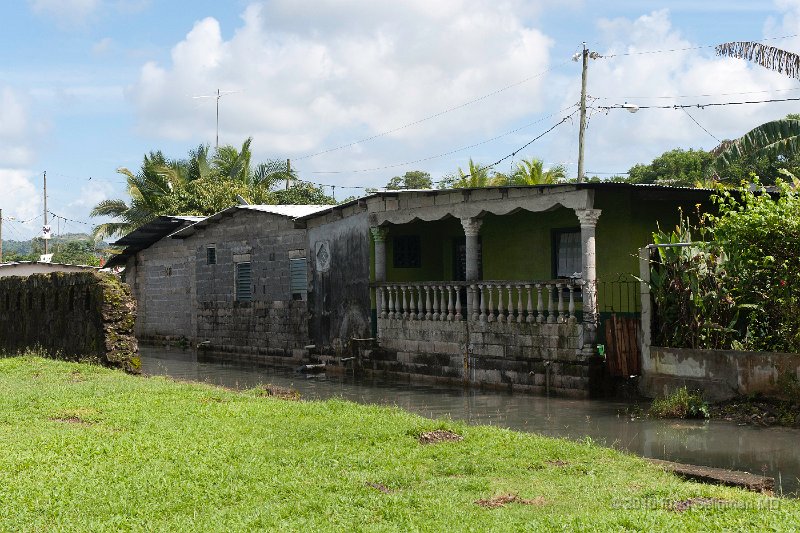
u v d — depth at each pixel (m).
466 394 17.12
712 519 6.92
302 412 12.43
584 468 9.17
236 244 27.33
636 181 40.16
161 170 43.28
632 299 17.28
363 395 17.45
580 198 16.06
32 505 7.73
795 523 6.71
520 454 9.77
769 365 13.01
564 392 16.31
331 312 22.95
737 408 13.23
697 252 14.57
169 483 8.45
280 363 25.11
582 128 30.25
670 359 14.61
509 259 20.52
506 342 17.66
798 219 12.87
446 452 9.85
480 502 7.83
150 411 12.37
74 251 78.19
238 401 13.55
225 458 9.48
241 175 44.72
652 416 13.51
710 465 10.02
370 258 21.36
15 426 11.28
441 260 23.03
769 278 13.52
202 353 27.94
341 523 7.16
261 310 26.06
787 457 10.35
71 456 9.51
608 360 15.88
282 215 24.58
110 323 19.02
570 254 19.02
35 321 22.91
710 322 14.20
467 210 18.52
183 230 29.00
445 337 19.19
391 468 9.15
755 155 20.77
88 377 16.89
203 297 28.95
